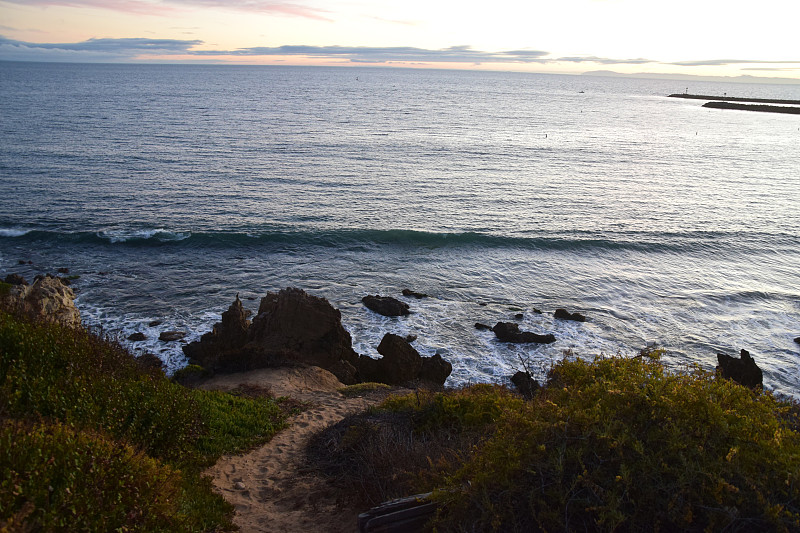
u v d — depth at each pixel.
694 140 111.00
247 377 17.47
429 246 37.88
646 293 30.88
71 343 10.38
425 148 83.62
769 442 4.52
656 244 39.62
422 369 20.94
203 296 28.17
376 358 22.53
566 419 5.01
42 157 62.47
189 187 52.09
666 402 4.83
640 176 67.94
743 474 4.26
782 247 40.25
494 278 32.56
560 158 79.81
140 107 130.62
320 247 36.69
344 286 30.44
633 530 4.23
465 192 55.16
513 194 55.03
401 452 8.20
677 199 55.41
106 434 7.31
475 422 9.32
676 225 45.12
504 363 22.64
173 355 21.70
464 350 23.69
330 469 9.25
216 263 33.12
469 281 31.97
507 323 25.09
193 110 129.62
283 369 18.17
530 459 4.80
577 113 175.12
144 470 6.49
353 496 7.91
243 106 148.12
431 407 10.12
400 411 10.80
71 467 5.57
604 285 31.95
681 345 24.66
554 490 4.48
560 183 61.59
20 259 31.89
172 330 24.02
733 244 40.53
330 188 54.38
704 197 56.91
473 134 105.44
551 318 27.14
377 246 37.47
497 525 4.39
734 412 4.85
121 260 32.78
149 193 49.00
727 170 74.88
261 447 10.88
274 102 167.75
